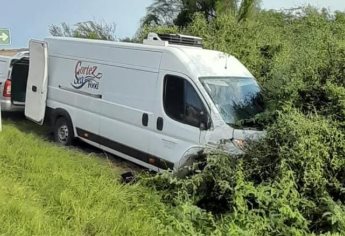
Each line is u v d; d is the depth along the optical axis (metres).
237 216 5.71
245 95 8.00
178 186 6.66
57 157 8.23
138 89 8.78
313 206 5.78
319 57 6.71
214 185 6.36
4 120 12.96
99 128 9.65
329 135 5.89
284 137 6.06
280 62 8.84
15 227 5.16
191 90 7.89
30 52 11.63
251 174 6.25
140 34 14.59
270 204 5.75
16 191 6.23
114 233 5.53
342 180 5.91
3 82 12.55
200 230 5.71
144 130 8.57
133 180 7.12
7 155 7.90
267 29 12.30
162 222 5.83
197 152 7.43
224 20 12.43
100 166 8.10
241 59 10.91
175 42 9.36
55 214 5.86
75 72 10.46
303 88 6.53
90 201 6.15
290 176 5.83
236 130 7.35
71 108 10.47
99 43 9.95
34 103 11.48
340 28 8.45
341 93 6.17
